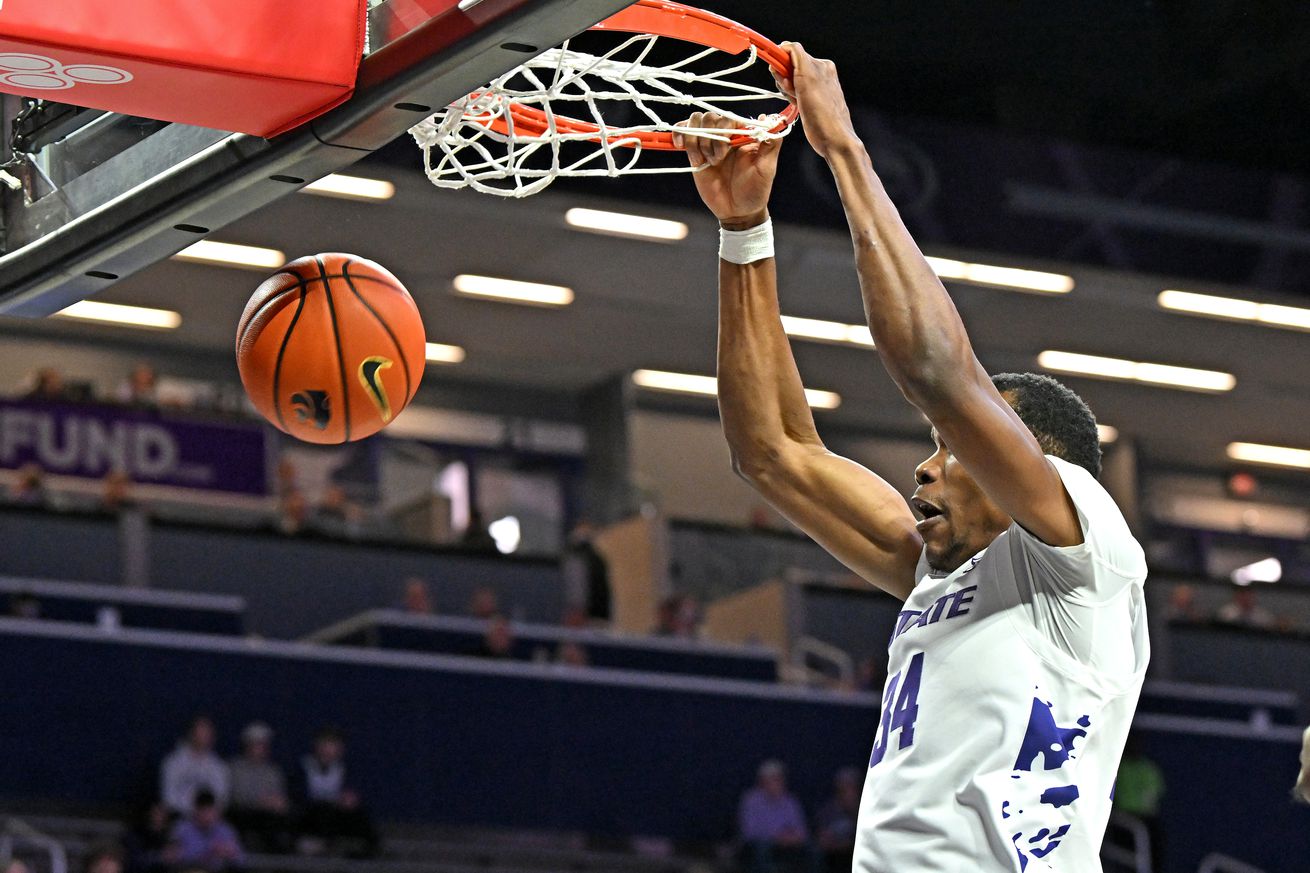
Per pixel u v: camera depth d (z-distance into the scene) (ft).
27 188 10.97
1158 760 48.62
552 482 70.59
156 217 9.95
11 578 44.98
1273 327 63.72
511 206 55.06
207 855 35.88
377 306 9.96
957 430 7.72
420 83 8.70
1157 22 47.32
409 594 47.14
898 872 7.91
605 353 67.36
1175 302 60.75
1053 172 53.47
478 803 41.91
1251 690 57.57
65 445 50.65
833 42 45.47
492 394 69.46
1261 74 48.37
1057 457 8.46
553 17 8.16
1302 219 56.49
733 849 43.52
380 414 9.96
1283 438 74.23
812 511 9.71
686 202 54.49
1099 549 7.84
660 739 44.14
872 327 7.92
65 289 10.90
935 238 51.70
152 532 47.34
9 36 8.27
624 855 42.50
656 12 9.02
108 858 33.22
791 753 45.27
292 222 55.83
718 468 72.08
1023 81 48.96
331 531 50.78
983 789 7.84
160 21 8.54
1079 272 56.18
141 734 39.42
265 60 8.71
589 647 46.83
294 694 41.04
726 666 48.52
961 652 8.09
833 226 51.44
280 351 9.78
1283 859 49.11
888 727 8.29
